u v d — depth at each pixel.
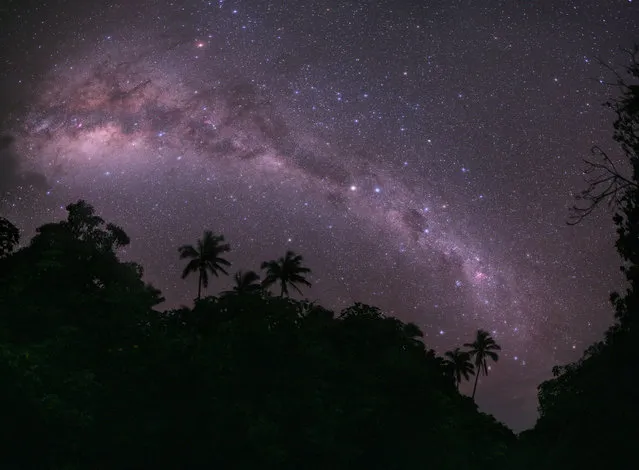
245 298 64.62
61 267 54.56
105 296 55.34
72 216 61.78
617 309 47.34
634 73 37.91
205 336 61.56
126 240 63.53
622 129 38.44
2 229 59.62
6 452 42.31
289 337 59.06
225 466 51.66
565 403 52.12
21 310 51.00
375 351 71.06
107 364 52.59
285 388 56.00
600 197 38.03
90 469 47.69
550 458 52.22
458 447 78.69
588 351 52.53
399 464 64.50
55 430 44.22
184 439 50.03
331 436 56.75
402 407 65.06
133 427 48.94
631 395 45.69
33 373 43.31
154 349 52.31
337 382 65.31
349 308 76.19
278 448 52.34
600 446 46.00
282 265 98.69
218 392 53.09
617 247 43.50
